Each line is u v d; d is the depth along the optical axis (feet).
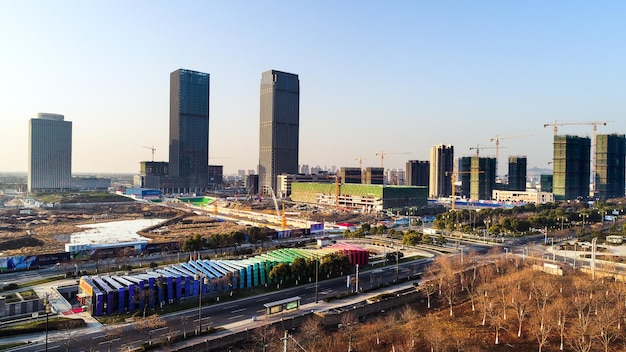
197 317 418.51
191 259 650.02
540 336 370.32
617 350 342.03
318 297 483.92
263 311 435.94
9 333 363.15
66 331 372.99
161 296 456.86
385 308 461.37
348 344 361.51
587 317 377.50
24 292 470.39
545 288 452.76
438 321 415.23
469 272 563.48
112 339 360.89
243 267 525.34
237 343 365.20
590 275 561.43
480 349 349.82
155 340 357.61
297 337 377.50
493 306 432.25
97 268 573.33
